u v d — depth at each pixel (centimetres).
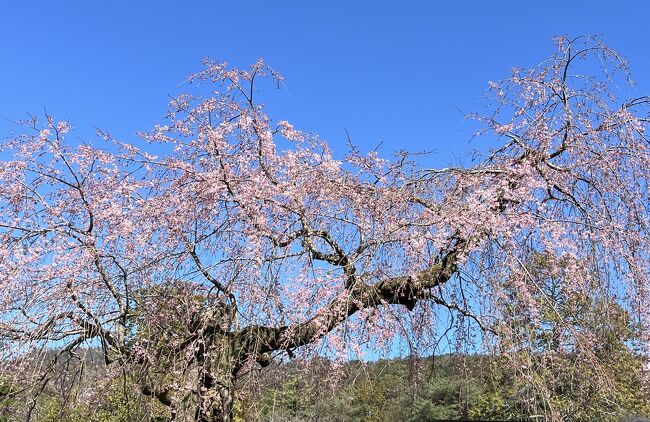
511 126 504
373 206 477
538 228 439
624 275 426
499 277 416
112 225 458
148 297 446
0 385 425
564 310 419
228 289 427
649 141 470
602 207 445
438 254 449
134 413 446
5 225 454
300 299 412
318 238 470
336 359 390
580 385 414
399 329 448
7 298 418
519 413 414
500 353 407
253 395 419
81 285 432
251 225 439
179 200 456
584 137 470
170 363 438
